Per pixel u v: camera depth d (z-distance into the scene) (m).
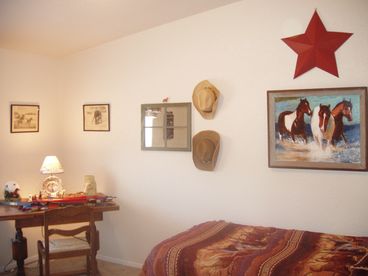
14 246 3.46
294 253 2.44
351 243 2.60
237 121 3.31
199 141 3.46
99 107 4.05
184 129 3.57
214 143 3.39
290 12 3.07
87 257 3.41
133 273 3.71
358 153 2.87
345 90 2.89
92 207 3.25
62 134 4.27
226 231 2.99
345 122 2.90
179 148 3.59
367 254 2.35
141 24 3.54
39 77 4.08
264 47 3.18
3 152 3.74
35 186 4.04
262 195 3.23
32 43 3.67
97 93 4.07
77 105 4.20
